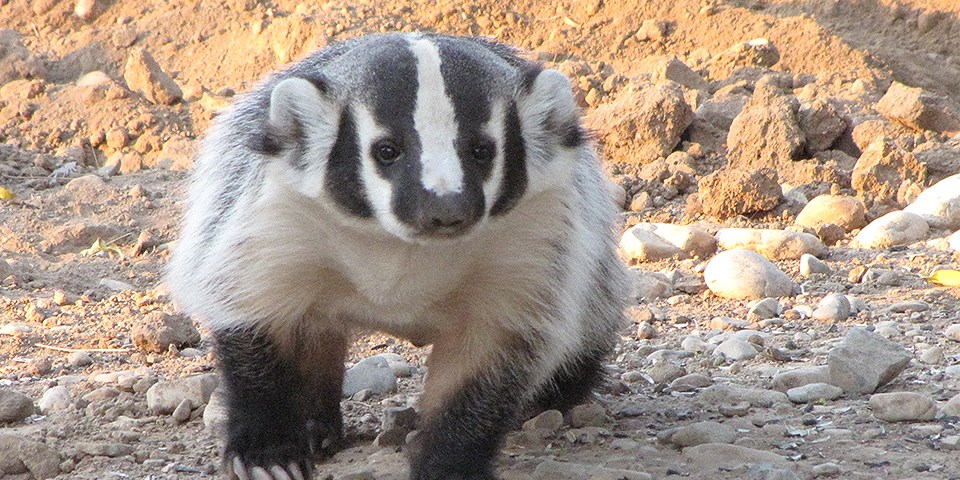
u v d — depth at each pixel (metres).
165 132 21.11
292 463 8.69
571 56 22.73
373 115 7.73
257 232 8.20
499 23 23.45
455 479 8.44
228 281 8.43
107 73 23.27
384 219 7.69
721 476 8.12
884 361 10.07
